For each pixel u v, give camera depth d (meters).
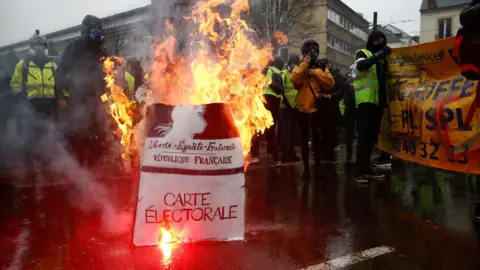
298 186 6.11
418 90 6.11
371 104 6.19
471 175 6.79
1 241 3.76
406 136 6.37
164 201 3.58
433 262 3.36
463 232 4.07
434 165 5.79
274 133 7.96
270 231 4.08
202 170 3.63
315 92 6.52
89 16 6.08
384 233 4.05
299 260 3.38
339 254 3.52
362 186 6.08
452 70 5.62
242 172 3.72
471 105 5.20
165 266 3.23
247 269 3.20
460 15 4.00
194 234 3.64
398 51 6.36
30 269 3.20
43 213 4.59
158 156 3.57
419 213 4.71
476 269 3.23
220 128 3.65
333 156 8.66
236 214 3.72
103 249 3.56
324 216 4.60
